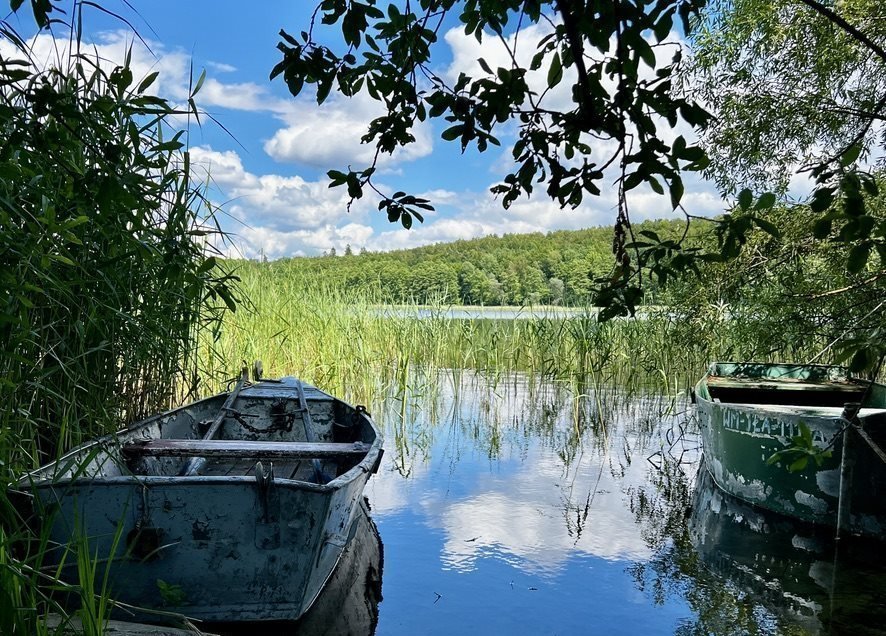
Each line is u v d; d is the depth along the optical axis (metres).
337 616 3.68
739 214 2.04
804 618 3.76
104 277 3.60
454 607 3.90
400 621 3.73
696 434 8.34
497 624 3.71
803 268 7.23
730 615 3.83
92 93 2.97
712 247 7.51
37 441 3.98
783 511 5.34
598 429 8.59
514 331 12.80
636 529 5.23
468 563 4.55
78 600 3.21
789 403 6.97
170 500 3.19
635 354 10.83
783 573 4.41
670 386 10.89
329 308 10.92
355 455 4.21
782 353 9.32
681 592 4.13
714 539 5.02
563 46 2.04
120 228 2.82
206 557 3.25
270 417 6.07
